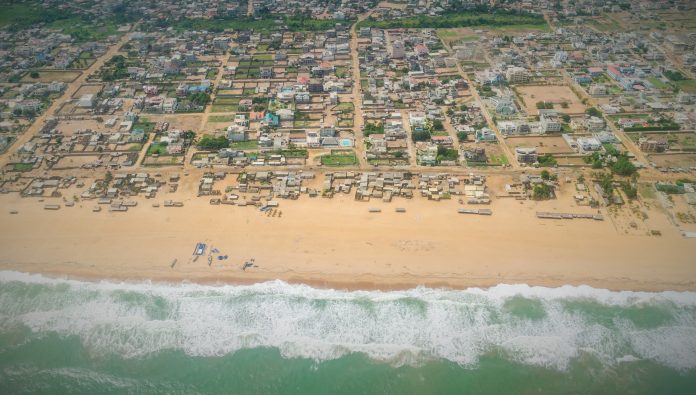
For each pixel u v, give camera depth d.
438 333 159.88
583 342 157.12
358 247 187.88
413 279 175.75
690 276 176.50
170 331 161.38
